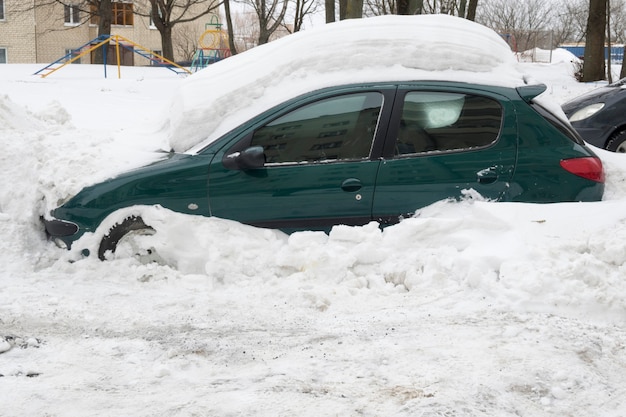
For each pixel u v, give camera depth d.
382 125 5.96
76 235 5.87
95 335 4.60
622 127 10.82
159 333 4.64
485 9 67.19
